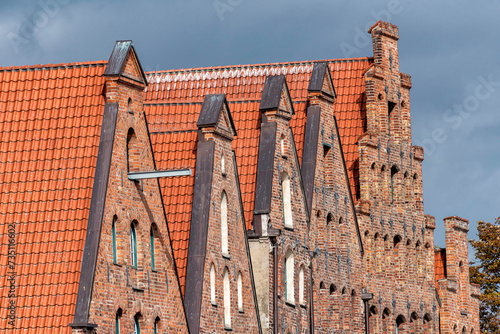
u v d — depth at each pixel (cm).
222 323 9112
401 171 12619
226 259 9288
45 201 7806
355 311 11588
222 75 11981
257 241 9819
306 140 10925
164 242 8494
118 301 7831
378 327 12000
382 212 12219
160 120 10131
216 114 9262
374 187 12138
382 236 12181
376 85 12250
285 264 10281
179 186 9275
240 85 11900
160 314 8356
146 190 8331
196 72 12044
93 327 7456
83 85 8200
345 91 12350
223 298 9194
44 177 7894
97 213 7688
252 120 10275
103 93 8125
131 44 8225
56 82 8288
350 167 12094
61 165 7919
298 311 10350
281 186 10156
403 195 12619
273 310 9806
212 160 9181
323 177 11094
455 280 13850
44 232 7688
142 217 8231
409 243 12712
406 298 12544
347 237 11494
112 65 8100
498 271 16412
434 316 13100
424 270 12925
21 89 8319
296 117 11106
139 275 8175
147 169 8362
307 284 10562
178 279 8656
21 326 7425
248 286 9600
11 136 8125
